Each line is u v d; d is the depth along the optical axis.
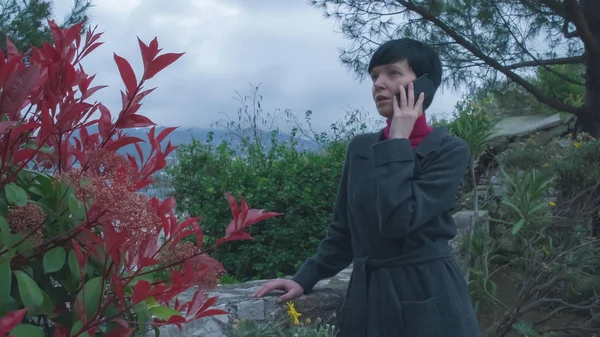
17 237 1.17
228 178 5.63
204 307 1.35
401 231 2.05
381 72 2.29
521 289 4.05
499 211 5.24
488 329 3.87
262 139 6.48
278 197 5.41
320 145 6.66
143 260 1.21
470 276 4.11
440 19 5.91
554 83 7.44
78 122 1.36
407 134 2.15
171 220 1.33
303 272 2.61
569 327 4.05
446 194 2.12
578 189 4.61
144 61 1.30
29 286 1.14
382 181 2.07
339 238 2.54
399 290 2.17
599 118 5.96
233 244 5.51
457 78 5.93
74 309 1.22
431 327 2.11
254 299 2.57
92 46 1.37
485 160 7.00
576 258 4.08
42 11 4.98
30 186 1.30
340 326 2.44
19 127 1.17
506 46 5.84
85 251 1.26
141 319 1.33
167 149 1.52
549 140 7.66
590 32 5.67
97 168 1.29
